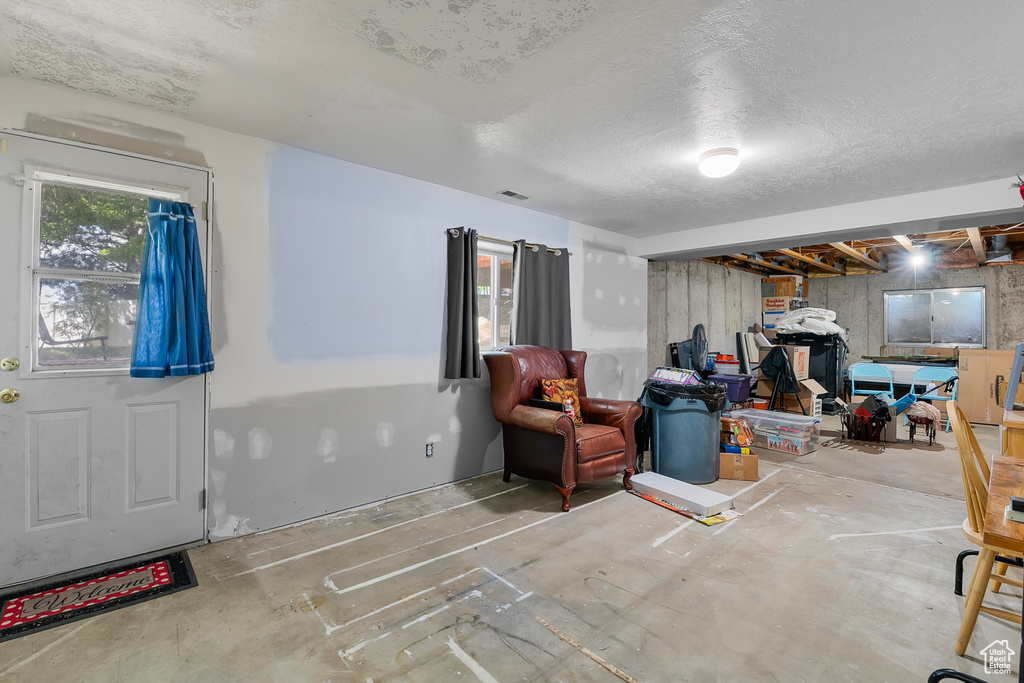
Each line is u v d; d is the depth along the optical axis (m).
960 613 1.92
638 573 2.23
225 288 2.54
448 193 3.52
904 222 3.60
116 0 1.50
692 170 3.07
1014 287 6.68
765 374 6.47
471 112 2.31
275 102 2.23
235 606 1.96
